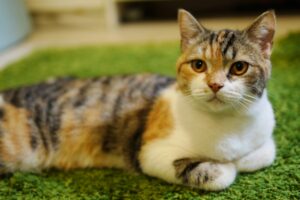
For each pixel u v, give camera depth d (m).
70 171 0.61
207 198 0.52
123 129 0.59
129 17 1.44
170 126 0.55
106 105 0.60
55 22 1.41
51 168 0.61
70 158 0.61
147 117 0.58
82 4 1.36
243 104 0.51
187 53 0.53
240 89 0.50
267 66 0.53
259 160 0.54
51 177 0.59
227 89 0.49
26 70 1.00
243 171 0.55
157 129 0.56
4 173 0.59
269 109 0.55
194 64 0.52
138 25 1.37
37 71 0.99
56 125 0.60
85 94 0.62
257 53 0.52
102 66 0.98
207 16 1.37
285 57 0.91
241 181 0.54
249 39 0.52
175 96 0.57
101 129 0.60
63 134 0.60
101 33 1.32
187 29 0.54
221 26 1.22
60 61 1.05
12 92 0.64
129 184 0.56
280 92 0.75
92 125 0.60
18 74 0.97
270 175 0.54
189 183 0.53
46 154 0.61
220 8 1.43
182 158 0.54
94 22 1.38
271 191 0.52
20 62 1.07
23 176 0.58
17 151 0.59
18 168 0.60
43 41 1.28
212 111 0.52
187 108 0.54
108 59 1.03
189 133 0.53
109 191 0.55
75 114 0.60
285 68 0.86
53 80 0.71
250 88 0.51
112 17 1.35
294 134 0.62
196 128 0.53
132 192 0.55
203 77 0.51
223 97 0.49
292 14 1.28
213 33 0.53
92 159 0.61
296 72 0.83
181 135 0.54
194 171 0.52
